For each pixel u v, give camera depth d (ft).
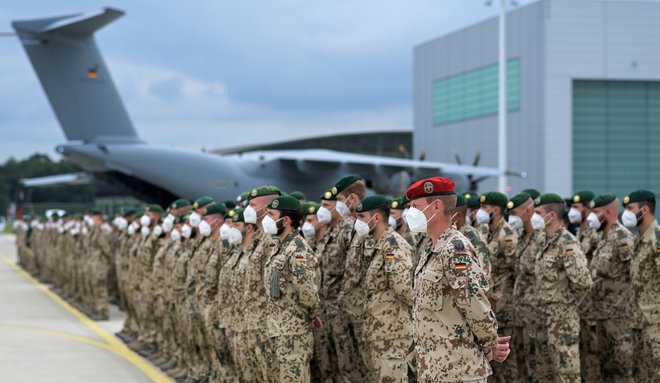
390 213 26.50
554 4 179.52
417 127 223.92
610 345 28.58
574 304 25.58
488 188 196.75
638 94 185.88
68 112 82.99
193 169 85.51
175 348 34.35
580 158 184.14
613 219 28.48
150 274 38.88
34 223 88.74
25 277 86.63
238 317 25.40
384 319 22.80
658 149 186.70
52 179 131.85
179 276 32.53
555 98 180.24
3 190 369.50
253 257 23.91
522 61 186.19
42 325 48.88
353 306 25.09
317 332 26.91
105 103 84.58
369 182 99.04
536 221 25.80
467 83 202.80
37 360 36.83
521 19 186.19
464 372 16.05
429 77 217.77
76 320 51.31
